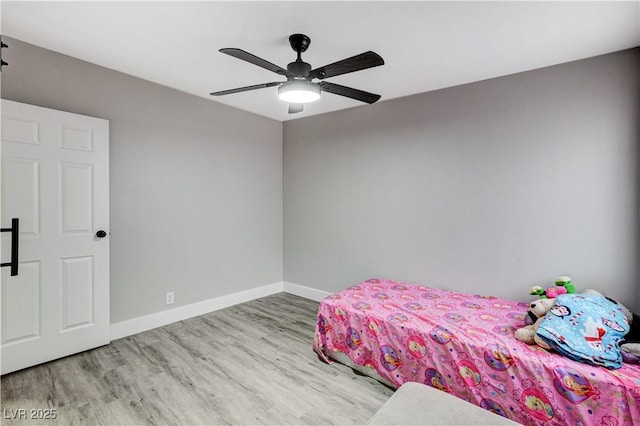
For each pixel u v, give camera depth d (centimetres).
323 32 207
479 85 285
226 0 176
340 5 179
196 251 346
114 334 283
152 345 274
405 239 334
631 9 177
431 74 272
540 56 237
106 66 270
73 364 239
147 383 217
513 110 268
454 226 302
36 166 231
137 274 299
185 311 337
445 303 262
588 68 237
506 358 179
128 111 288
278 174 439
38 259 233
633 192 222
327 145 396
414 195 326
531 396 171
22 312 227
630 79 222
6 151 217
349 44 222
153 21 198
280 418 187
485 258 286
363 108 362
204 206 353
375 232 356
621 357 164
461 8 180
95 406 193
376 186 354
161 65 266
